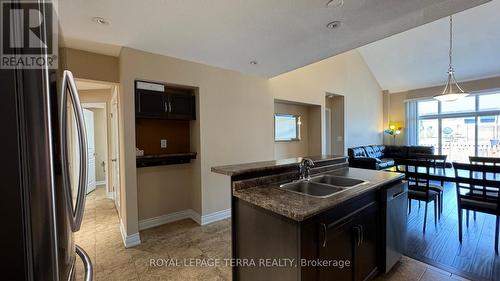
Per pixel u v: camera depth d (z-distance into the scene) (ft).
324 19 6.30
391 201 6.44
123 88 8.33
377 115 25.07
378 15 6.11
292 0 5.35
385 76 23.90
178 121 11.10
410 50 19.76
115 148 11.57
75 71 8.52
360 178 6.77
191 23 6.45
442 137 22.75
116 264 7.22
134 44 8.02
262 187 5.85
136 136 9.96
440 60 19.58
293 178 6.70
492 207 7.71
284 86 14.14
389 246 6.37
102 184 19.17
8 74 2.01
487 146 20.10
